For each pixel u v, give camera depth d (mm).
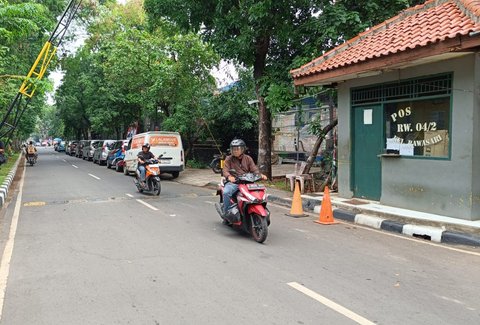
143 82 23000
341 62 9336
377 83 9430
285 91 12406
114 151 24547
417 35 8172
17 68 21109
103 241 6953
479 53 7340
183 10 14523
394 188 9070
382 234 7676
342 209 9469
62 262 5781
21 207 10633
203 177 18203
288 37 12633
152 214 9539
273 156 22141
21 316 4043
